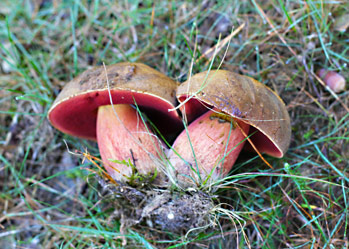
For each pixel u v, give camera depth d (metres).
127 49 0.49
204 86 0.36
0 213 0.46
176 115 0.39
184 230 0.41
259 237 0.41
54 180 0.46
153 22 0.49
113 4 0.49
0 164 0.47
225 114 0.37
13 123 0.48
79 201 0.45
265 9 0.47
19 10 0.51
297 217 0.41
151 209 0.38
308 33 0.45
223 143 0.37
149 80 0.37
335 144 0.42
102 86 0.37
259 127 0.36
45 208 0.45
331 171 0.42
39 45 0.50
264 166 0.43
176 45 0.47
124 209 0.41
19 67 0.48
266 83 0.45
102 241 0.43
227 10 0.47
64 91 0.38
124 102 0.39
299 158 0.43
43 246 0.44
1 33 0.50
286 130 0.38
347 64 0.44
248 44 0.46
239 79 0.37
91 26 0.49
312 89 0.44
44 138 0.47
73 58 0.49
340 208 0.40
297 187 0.41
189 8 0.48
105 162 0.39
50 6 0.51
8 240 0.45
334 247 0.39
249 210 0.41
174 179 0.37
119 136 0.39
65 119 0.41
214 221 0.38
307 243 0.40
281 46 0.45
